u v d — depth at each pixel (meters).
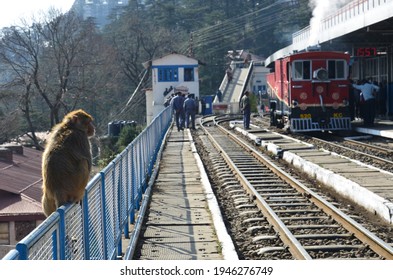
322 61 24.77
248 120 29.73
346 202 12.27
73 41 50.78
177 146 24.72
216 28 83.69
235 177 15.72
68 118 6.51
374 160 17.41
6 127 45.41
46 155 6.23
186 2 97.50
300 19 77.31
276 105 29.19
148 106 56.78
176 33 83.75
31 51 47.25
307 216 10.73
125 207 10.02
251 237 9.62
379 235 9.15
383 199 10.83
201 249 8.81
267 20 90.50
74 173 6.17
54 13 52.22
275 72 29.59
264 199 12.20
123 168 9.92
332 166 15.70
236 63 73.38
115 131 43.09
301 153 18.66
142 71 71.44
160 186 14.61
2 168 23.42
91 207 6.77
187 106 32.88
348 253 8.39
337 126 24.84
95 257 6.91
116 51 67.44
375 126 25.12
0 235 17.88
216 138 27.41
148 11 95.50
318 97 24.80
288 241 8.93
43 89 48.97
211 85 80.69
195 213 11.35
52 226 4.97
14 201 18.92
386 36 27.14
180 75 55.44
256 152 19.52
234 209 11.90
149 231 10.03
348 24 24.23
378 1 21.17
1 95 46.41
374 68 31.25
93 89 54.75
